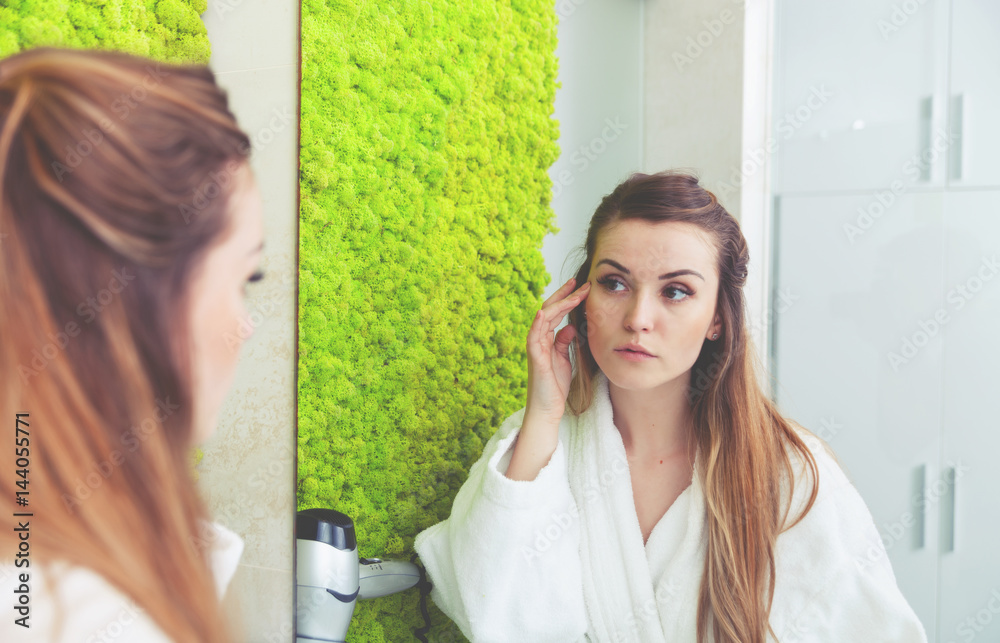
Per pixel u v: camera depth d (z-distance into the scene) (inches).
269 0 20.1
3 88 13.4
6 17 17.5
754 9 53.0
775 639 28.5
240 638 19.0
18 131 13.2
